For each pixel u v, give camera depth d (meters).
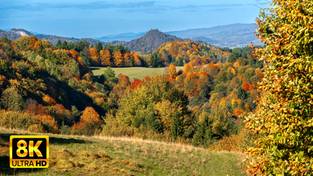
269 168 13.20
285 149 12.80
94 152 28.80
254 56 14.49
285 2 12.96
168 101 81.69
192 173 29.86
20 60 134.25
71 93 137.12
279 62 12.91
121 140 35.94
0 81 107.31
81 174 24.08
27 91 113.06
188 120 81.69
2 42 144.25
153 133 71.12
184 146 37.44
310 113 12.09
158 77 89.88
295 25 12.35
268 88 13.33
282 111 12.45
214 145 60.03
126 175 25.52
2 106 101.69
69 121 111.44
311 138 12.02
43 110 105.56
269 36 13.77
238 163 33.38
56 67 151.00
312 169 11.98
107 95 160.50
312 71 11.84
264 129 13.23
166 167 29.98
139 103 83.50
